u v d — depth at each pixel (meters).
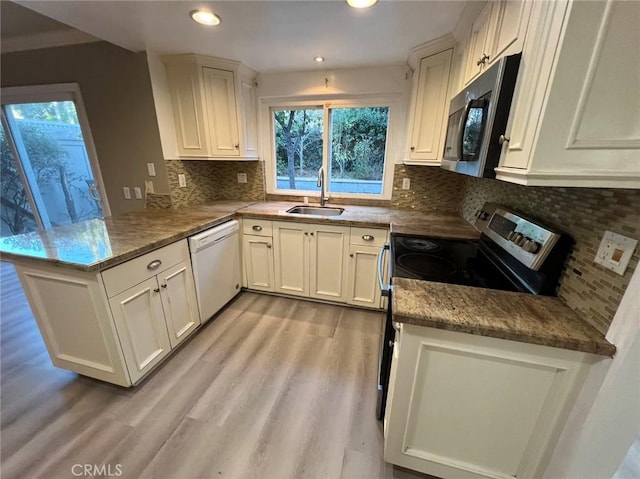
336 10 1.50
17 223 3.38
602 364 0.81
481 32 1.33
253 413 1.50
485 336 0.89
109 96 2.31
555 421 0.94
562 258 1.03
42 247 1.51
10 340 2.06
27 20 2.00
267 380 1.72
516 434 1.01
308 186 3.03
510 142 0.93
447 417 1.06
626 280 0.75
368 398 1.60
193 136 2.44
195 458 1.28
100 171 2.58
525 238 1.16
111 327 1.44
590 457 0.86
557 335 0.83
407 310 0.95
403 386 1.04
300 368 1.82
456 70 1.81
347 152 2.81
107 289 1.39
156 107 2.25
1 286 2.86
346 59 2.27
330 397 1.60
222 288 2.36
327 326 2.26
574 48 0.68
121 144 2.43
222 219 2.28
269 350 1.98
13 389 1.63
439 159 2.04
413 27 1.68
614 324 0.78
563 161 0.75
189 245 1.94
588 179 0.74
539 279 1.07
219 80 2.37
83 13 1.54
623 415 0.78
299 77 2.62
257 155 2.92
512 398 0.97
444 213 2.54
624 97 0.67
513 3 0.97
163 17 1.58
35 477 1.20
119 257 1.41
